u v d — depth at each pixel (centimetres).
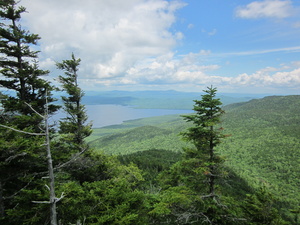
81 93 2175
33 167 1384
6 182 1290
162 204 1500
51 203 862
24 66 1855
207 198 1688
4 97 1630
